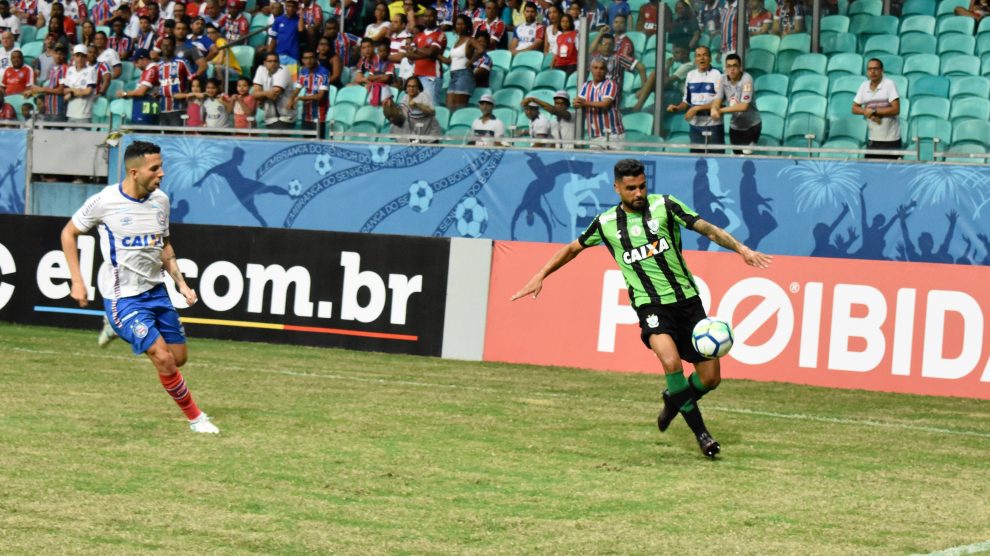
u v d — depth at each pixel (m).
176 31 39.72
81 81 39.09
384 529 11.82
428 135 33.56
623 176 16.20
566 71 35.75
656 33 31.61
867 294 24.97
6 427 16.80
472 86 35.91
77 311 31.09
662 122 31.55
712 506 13.23
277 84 35.53
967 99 31.92
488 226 31.58
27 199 35.66
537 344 27.70
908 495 14.16
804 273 25.55
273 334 29.81
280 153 33.50
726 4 31.72
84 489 13.15
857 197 28.27
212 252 30.48
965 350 24.11
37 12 47.44
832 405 22.27
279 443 16.31
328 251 29.52
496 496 13.49
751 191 29.19
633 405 21.34
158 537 11.24
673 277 16.23
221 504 12.66
